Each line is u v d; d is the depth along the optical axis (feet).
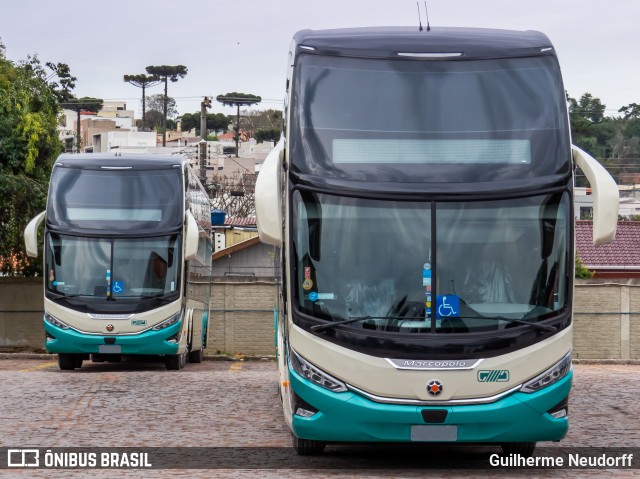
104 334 76.33
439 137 35.32
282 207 38.14
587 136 299.17
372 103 35.63
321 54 36.50
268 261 155.53
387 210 34.76
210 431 43.57
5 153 104.27
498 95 35.83
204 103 169.07
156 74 424.05
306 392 34.12
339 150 35.29
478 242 34.65
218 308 117.08
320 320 34.19
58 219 77.51
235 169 309.22
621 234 164.35
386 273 34.45
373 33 37.65
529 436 34.06
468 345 33.83
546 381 34.12
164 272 77.51
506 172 35.06
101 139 373.81
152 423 45.62
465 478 33.76
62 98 116.16
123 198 78.13
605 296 115.34
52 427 44.32
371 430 33.73
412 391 33.60
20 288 113.09
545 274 34.63
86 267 77.00
